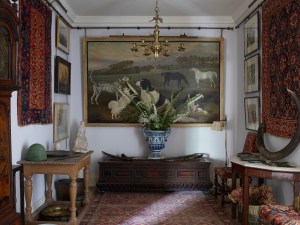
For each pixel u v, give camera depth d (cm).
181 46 428
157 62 580
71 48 584
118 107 581
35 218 372
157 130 536
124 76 581
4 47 246
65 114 534
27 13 364
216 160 585
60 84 501
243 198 354
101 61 581
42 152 353
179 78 581
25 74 360
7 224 244
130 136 586
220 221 396
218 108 583
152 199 491
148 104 577
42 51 418
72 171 349
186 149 586
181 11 547
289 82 357
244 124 541
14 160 339
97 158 586
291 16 352
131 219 400
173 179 525
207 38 579
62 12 512
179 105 583
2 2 236
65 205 420
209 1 497
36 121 398
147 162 524
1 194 243
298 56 336
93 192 532
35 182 410
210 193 524
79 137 446
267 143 431
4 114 248
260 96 459
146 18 579
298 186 327
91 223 385
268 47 419
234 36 587
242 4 509
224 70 587
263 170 338
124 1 498
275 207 297
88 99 582
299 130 329
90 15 570
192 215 418
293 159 358
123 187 520
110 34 586
